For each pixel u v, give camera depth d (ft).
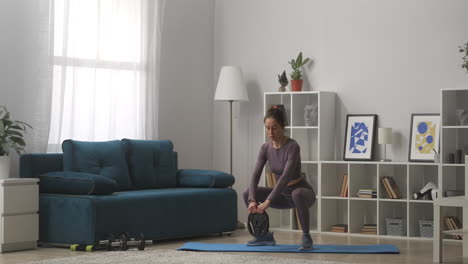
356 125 23.90
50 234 19.24
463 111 21.67
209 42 27.32
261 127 26.07
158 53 24.52
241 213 26.55
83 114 22.27
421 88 22.95
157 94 24.47
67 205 18.92
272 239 19.29
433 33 22.79
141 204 19.74
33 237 18.90
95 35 22.53
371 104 23.84
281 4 25.76
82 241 18.57
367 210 23.86
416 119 22.88
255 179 18.95
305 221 18.38
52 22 20.99
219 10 27.27
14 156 20.61
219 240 21.31
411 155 22.72
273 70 25.90
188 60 26.50
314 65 24.95
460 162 21.43
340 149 24.34
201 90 26.96
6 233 18.30
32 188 18.99
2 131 18.93
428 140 22.53
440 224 17.03
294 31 25.44
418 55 23.03
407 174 22.27
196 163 26.76
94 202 18.47
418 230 22.65
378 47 23.73
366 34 23.97
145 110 24.08
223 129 27.09
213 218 22.06
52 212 19.22
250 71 26.43
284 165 18.47
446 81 22.54
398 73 23.36
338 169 24.40
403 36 23.30
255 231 19.16
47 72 20.94
